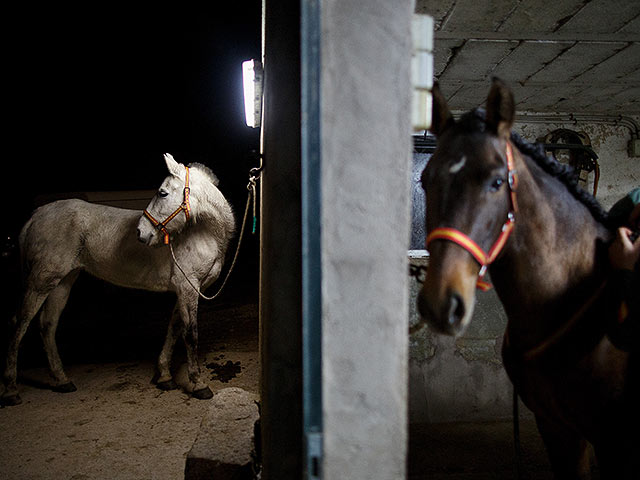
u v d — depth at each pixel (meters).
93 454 2.98
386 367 0.90
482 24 2.09
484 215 1.11
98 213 4.27
